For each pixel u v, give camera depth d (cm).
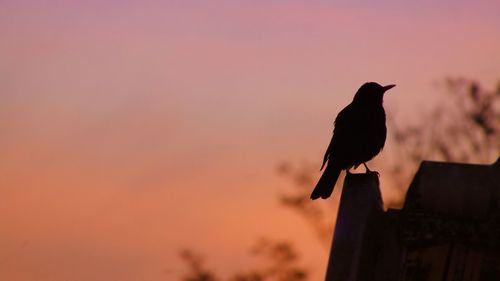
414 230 717
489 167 709
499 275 690
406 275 715
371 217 761
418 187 721
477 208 704
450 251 706
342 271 734
